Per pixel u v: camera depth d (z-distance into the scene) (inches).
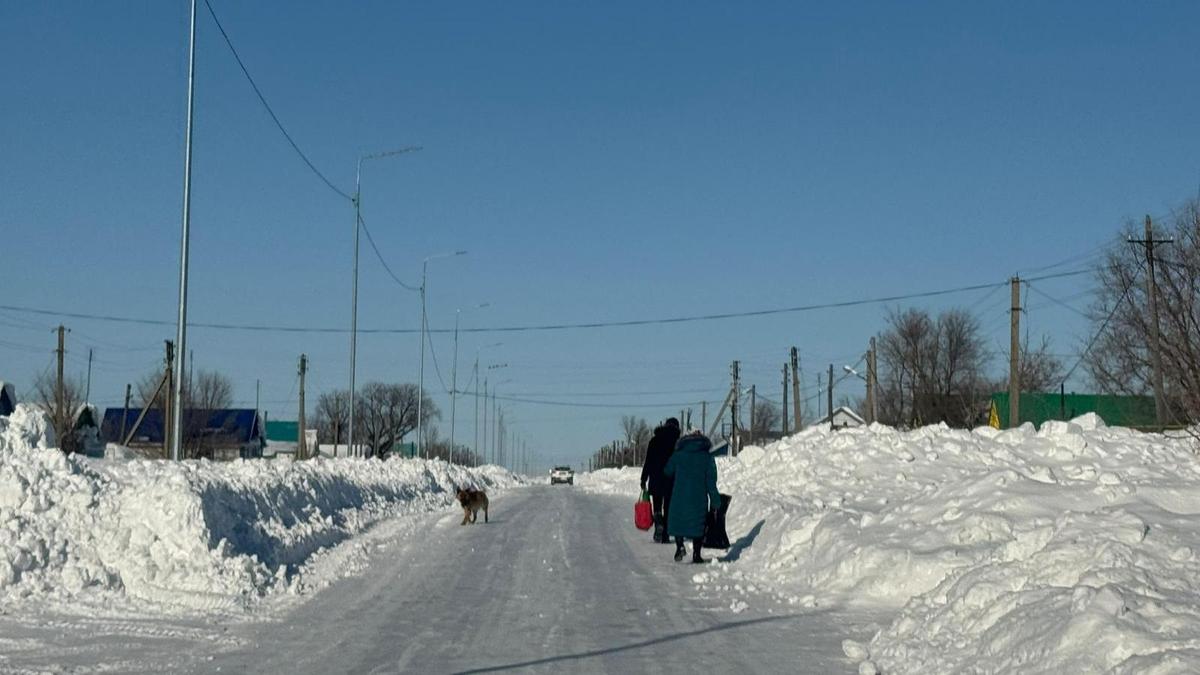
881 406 2915.8
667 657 401.4
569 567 663.8
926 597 430.6
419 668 384.2
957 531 516.4
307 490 850.1
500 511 1203.9
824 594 524.7
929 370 2805.1
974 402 2733.8
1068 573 378.0
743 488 1011.3
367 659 399.2
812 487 866.1
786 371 2908.5
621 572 640.4
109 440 3134.8
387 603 528.4
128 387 2723.9
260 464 887.1
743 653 407.2
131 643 422.6
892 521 572.7
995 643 342.3
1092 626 308.0
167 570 542.0
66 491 574.2
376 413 4485.7
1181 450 765.9
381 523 949.2
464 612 503.2
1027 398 2233.0
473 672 378.0
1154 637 295.7
